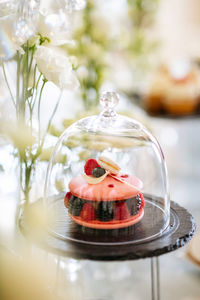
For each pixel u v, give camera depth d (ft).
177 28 7.38
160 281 2.96
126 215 2.06
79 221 2.08
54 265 2.35
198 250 2.86
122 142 2.24
